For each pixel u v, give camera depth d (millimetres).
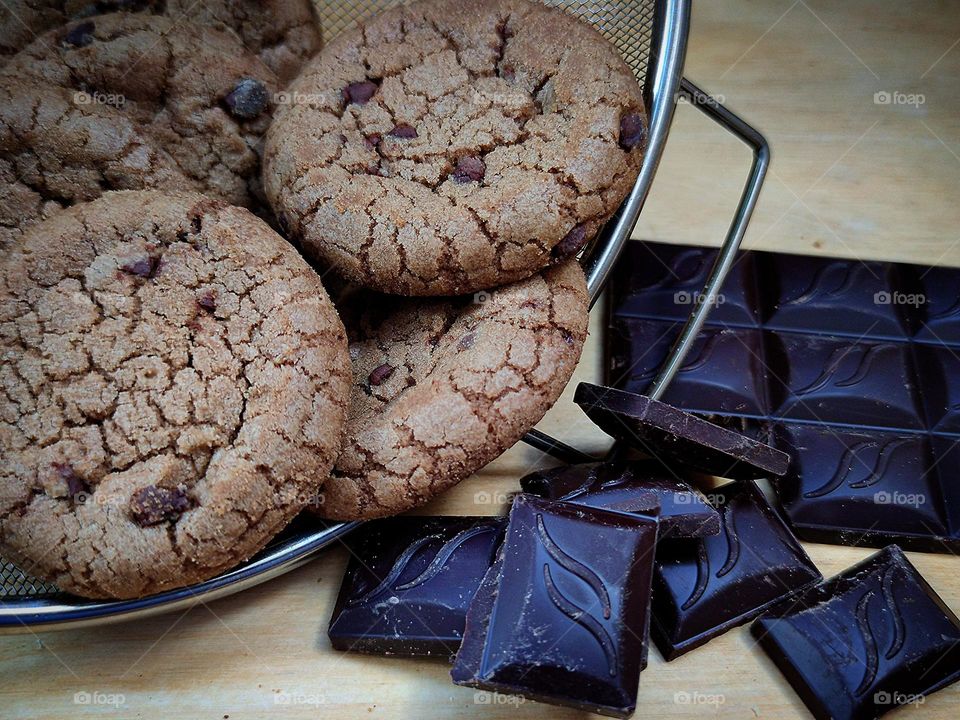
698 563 169
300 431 145
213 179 179
